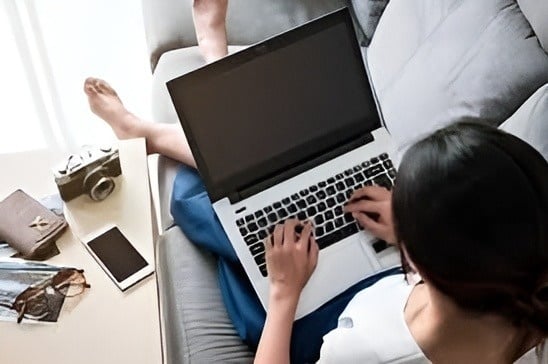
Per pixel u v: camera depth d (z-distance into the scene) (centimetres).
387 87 158
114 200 139
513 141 85
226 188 139
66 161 138
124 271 129
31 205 136
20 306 123
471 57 139
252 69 137
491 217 80
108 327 123
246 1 190
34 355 119
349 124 144
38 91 219
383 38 167
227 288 138
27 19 211
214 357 130
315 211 138
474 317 85
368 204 137
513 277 80
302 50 140
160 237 150
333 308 129
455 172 82
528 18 136
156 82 179
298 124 141
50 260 131
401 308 104
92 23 222
